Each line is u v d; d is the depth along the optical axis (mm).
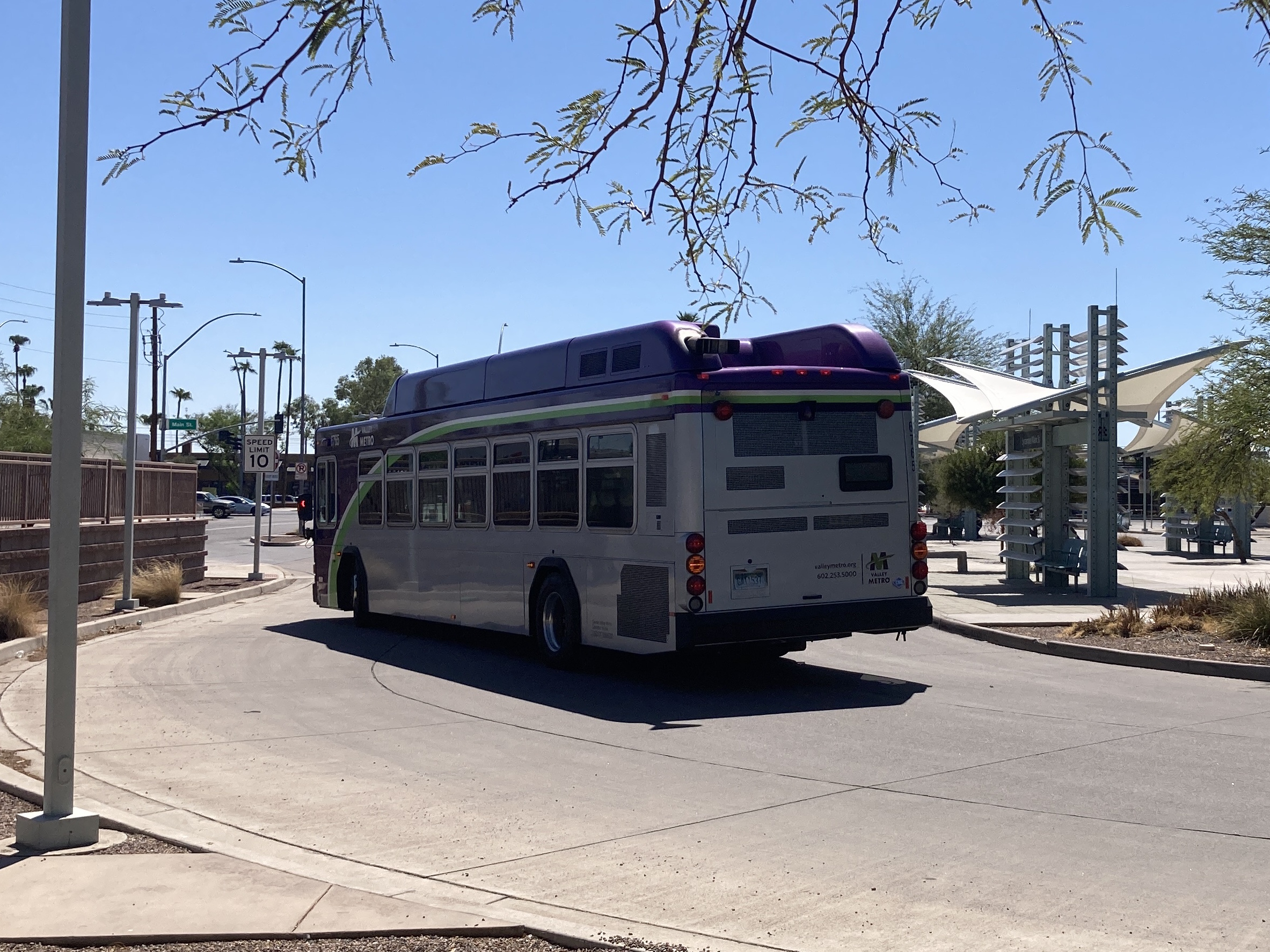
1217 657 13820
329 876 6285
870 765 8836
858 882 6094
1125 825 7098
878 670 13938
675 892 5973
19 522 19391
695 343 12234
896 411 12797
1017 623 17797
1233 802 7609
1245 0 3613
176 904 5660
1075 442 23281
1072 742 9562
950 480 45062
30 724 10594
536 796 8016
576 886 6094
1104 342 22391
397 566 17719
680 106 4453
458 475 16062
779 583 12156
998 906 5691
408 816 7535
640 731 10305
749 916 5609
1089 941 5223
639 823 7316
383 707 11609
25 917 5480
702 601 11820
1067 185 4062
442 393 16703
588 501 13344
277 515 90812
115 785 8414
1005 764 8805
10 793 7957
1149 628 16172
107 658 15328
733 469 12023
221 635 18047
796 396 12297
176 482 28094
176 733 10305
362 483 18797
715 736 10031
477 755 9375
